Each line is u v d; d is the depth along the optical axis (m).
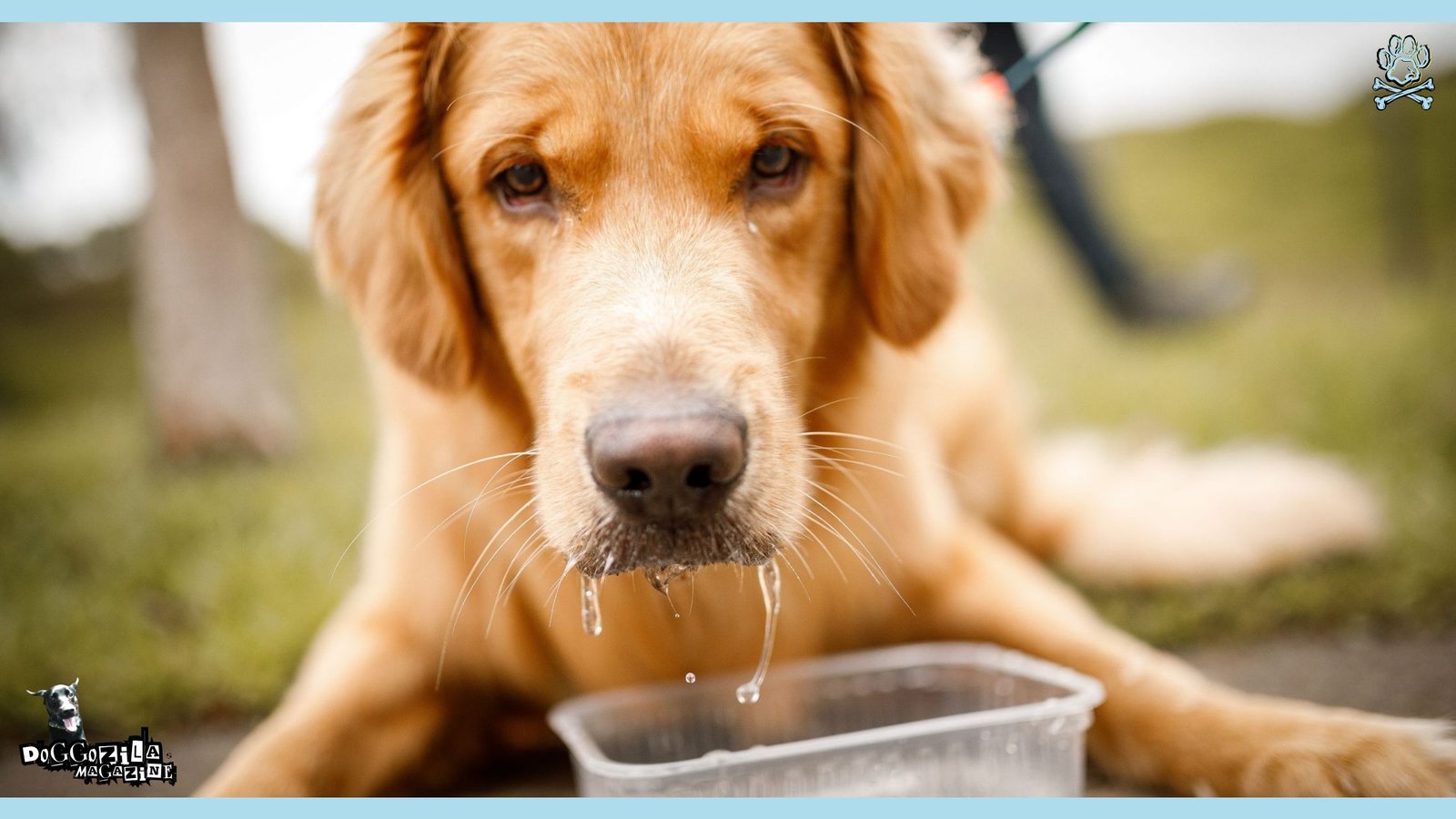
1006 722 0.58
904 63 0.64
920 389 0.70
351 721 0.63
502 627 0.66
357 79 0.63
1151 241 2.23
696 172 0.58
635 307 0.55
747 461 0.54
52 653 0.78
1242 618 0.76
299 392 1.86
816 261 0.61
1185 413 1.17
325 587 0.85
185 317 1.41
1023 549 0.90
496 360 0.63
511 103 0.58
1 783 0.67
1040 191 1.28
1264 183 2.52
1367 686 0.67
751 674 0.66
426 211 0.62
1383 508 0.85
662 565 0.54
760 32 0.59
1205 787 0.60
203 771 0.68
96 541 0.99
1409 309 1.52
